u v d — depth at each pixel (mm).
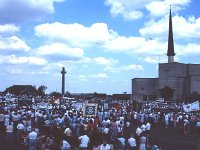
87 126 25781
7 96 68125
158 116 55188
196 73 198250
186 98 177500
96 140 18703
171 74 198875
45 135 22922
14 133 30219
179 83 197500
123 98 154125
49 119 31500
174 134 41375
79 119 28109
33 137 23078
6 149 25641
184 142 34062
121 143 22594
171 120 51969
